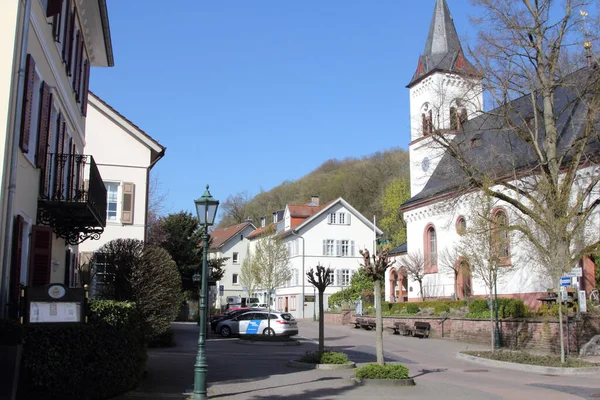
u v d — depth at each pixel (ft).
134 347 40.78
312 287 205.77
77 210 46.14
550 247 76.38
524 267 108.58
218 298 258.16
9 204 35.81
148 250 57.93
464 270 119.65
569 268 74.49
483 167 91.09
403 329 117.29
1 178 35.22
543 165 82.84
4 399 28.73
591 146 92.38
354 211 213.46
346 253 211.00
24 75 37.52
